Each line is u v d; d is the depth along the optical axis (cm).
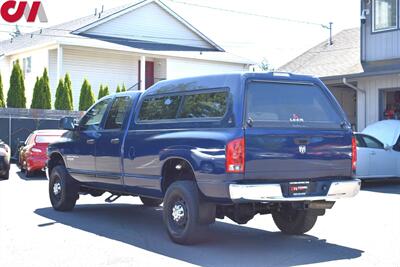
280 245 800
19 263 692
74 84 3153
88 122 1025
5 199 1264
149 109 877
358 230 905
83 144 1007
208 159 728
